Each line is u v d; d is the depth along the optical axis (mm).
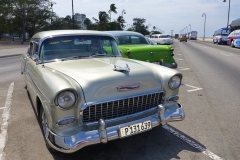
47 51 3814
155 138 3639
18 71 10141
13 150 3285
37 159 3074
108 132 2785
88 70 3096
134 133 2965
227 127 3996
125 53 6574
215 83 7285
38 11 47406
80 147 2625
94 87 2742
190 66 11070
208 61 13102
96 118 2807
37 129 3980
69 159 3086
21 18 46844
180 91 6324
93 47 4191
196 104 5207
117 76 2922
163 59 7059
